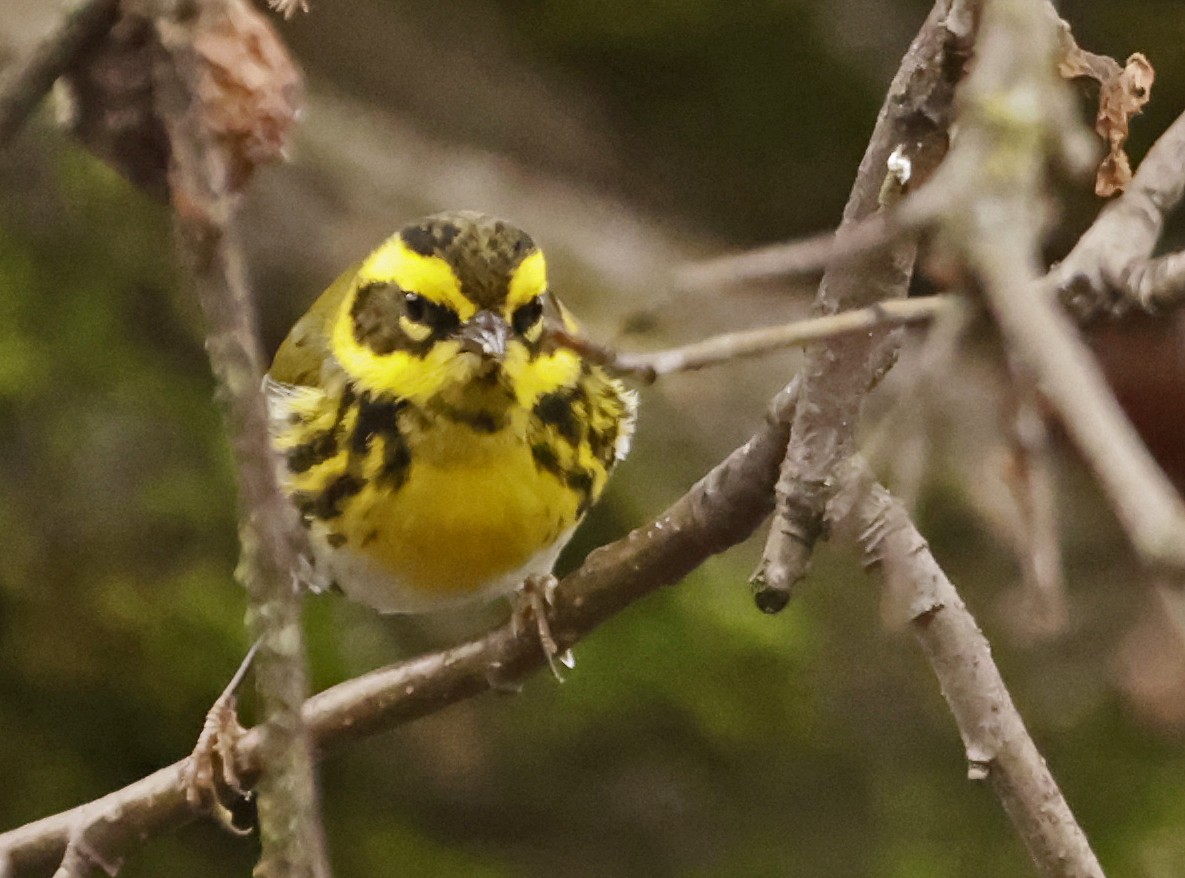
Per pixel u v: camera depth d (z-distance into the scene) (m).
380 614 12.55
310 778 3.66
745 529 6.01
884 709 13.20
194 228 3.36
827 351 4.73
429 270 7.22
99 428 12.55
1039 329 2.74
